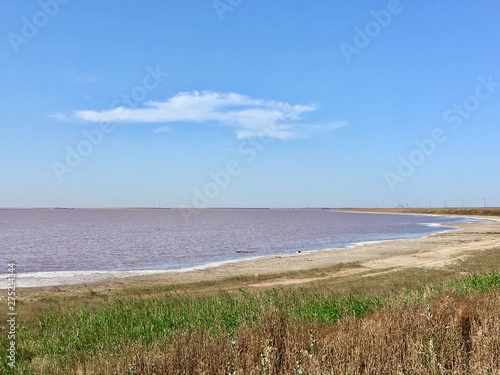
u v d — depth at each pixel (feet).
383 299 38.27
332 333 27.61
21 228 358.23
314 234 263.90
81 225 420.36
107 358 25.30
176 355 23.63
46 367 27.04
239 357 23.43
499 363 20.30
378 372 20.35
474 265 90.33
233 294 64.59
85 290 78.95
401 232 274.16
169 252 161.27
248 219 617.21
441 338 24.29
